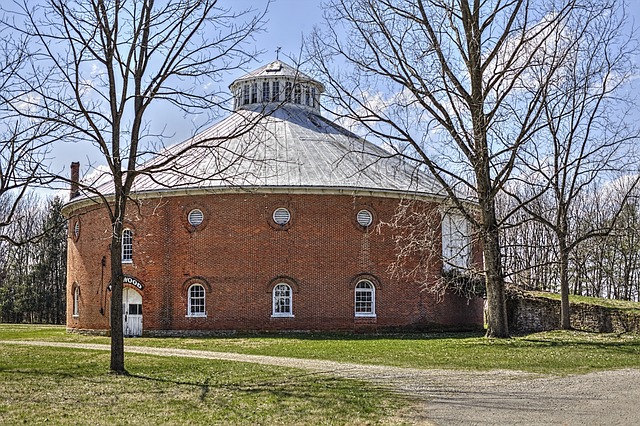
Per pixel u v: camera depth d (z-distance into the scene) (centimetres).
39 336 3897
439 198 3909
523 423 1263
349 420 1335
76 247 4241
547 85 2884
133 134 1995
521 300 3903
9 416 1386
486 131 2781
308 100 4631
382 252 3775
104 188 4106
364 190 3744
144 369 2112
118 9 1923
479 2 2816
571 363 2136
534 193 3575
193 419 1359
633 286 6059
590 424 1242
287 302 3709
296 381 1833
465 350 2562
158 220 3809
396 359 2344
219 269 3712
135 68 2009
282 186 3681
